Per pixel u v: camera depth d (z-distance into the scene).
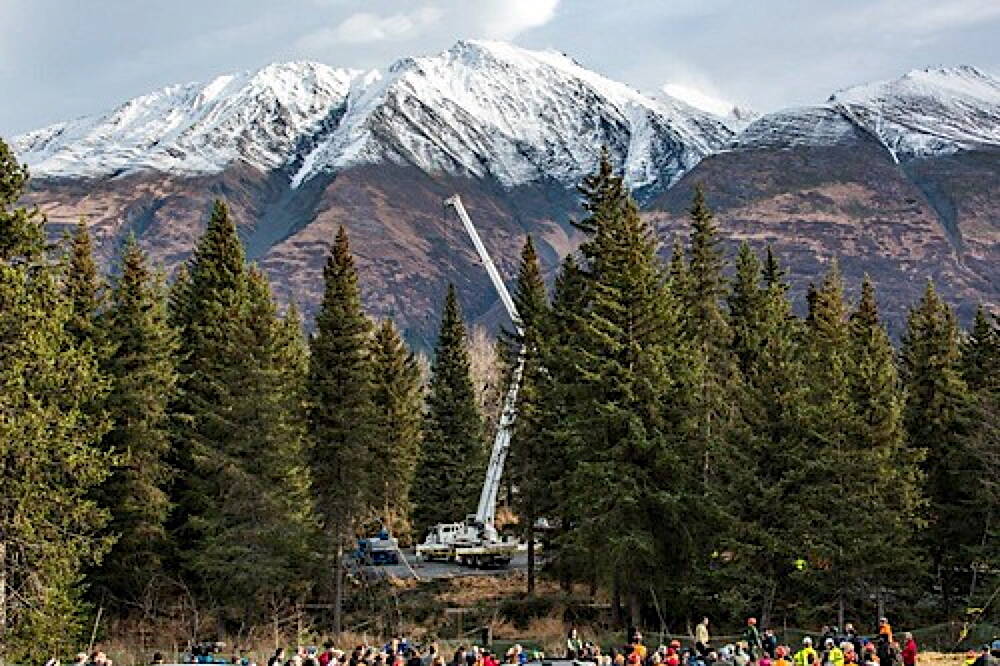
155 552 39.38
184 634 38.09
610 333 37.59
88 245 39.84
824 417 35.16
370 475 43.44
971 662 26.55
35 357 25.50
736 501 34.97
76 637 32.38
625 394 36.72
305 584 42.00
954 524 40.41
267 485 38.66
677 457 35.34
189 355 43.28
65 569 26.72
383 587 48.06
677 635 36.72
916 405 42.53
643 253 39.97
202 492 40.03
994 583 37.19
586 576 38.97
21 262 26.52
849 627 28.78
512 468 48.75
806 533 34.09
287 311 61.59
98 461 27.08
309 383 42.69
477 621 42.06
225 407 39.12
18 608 26.34
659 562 36.12
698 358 38.69
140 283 39.72
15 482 25.34
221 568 37.25
